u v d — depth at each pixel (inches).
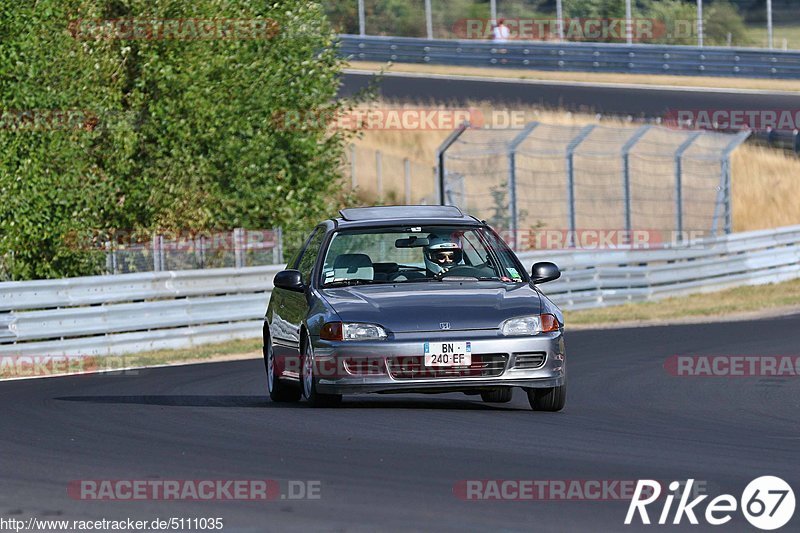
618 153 3700.8
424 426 1240.2
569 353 2188.7
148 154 3127.5
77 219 2817.4
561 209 4618.6
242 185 3184.1
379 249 2369.6
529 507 851.4
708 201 4766.2
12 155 2696.9
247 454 1078.4
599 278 3321.9
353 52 6373.0
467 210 4357.8
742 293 3602.4
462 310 1312.7
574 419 1307.8
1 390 1780.3
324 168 3425.2
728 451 1091.3
